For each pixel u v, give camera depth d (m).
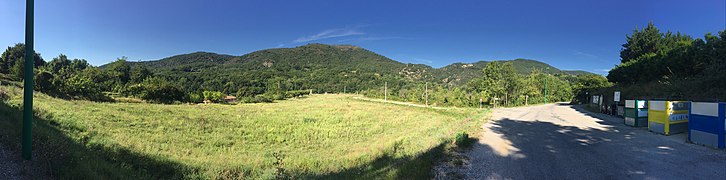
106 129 13.96
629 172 6.46
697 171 6.44
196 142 14.12
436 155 7.98
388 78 131.50
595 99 37.03
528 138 11.27
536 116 22.89
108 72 65.94
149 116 20.42
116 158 8.72
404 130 20.38
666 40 40.72
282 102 62.78
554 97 75.38
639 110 14.86
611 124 16.50
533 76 68.62
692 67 26.67
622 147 9.20
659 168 6.71
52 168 5.61
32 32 5.56
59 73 58.06
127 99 40.25
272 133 18.28
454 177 6.27
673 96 22.53
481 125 15.95
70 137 10.15
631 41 44.84
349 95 106.88
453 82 105.31
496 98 49.12
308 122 24.48
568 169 6.79
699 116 9.41
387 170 7.07
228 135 16.67
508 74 53.25
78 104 22.16
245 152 13.03
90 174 5.98
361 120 27.09
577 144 9.91
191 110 29.64
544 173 6.52
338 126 22.69
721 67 21.53
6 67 59.94
